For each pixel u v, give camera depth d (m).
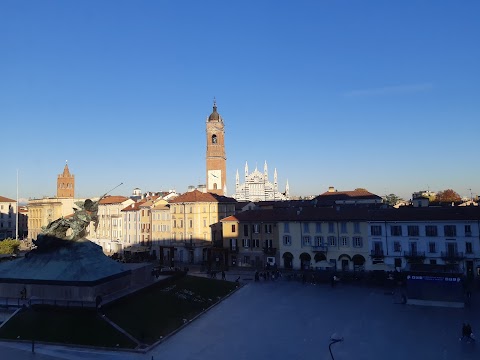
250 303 59.75
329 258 85.19
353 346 40.44
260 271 87.75
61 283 51.03
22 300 51.41
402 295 60.34
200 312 54.59
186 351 39.97
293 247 89.25
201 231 104.12
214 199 107.88
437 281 56.53
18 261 57.34
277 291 67.75
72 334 42.56
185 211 105.50
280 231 91.00
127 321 46.00
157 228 112.19
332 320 49.78
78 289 50.47
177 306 54.62
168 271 72.00
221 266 91.31
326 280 75.06
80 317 45.28
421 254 76.19
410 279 57.78
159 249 110.12
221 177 176.00
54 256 55.19
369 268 81.00
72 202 154.25
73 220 58.06
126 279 58.41
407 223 77.88
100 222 136.00
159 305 53.25
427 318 49.84
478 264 72.06
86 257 55.41
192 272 87.69
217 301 60.94
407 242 77.81
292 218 89.75
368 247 81.31
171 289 61.22
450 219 74.12
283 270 87.50
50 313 46.38
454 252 73.81
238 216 98.12
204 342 42.62
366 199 130.38
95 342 41.31
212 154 176.25
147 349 40.16
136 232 119.62
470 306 55.53
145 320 47.47
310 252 87.12
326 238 85.81
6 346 40.75
